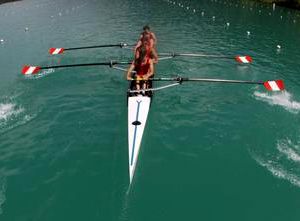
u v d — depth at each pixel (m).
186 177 11.84
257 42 28.89
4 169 12.17
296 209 10.38
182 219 10.04
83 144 13.59
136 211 10.32
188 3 50.56
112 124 15.05
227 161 12.67
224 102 17.05
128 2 51.38
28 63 22.91
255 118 15.48
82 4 49.78
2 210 10.33
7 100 17.09
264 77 20.69
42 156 12.89
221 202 10.70
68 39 29.50
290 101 17.11
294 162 12.45
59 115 15.79
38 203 10.64
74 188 11.28
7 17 40.12
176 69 21.78
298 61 23.75
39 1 52.81
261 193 11.04
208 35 31.17
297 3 44.53
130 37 30.08
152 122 15.23
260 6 47.62
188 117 15.69
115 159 12.70
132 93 14.68
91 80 19.80
